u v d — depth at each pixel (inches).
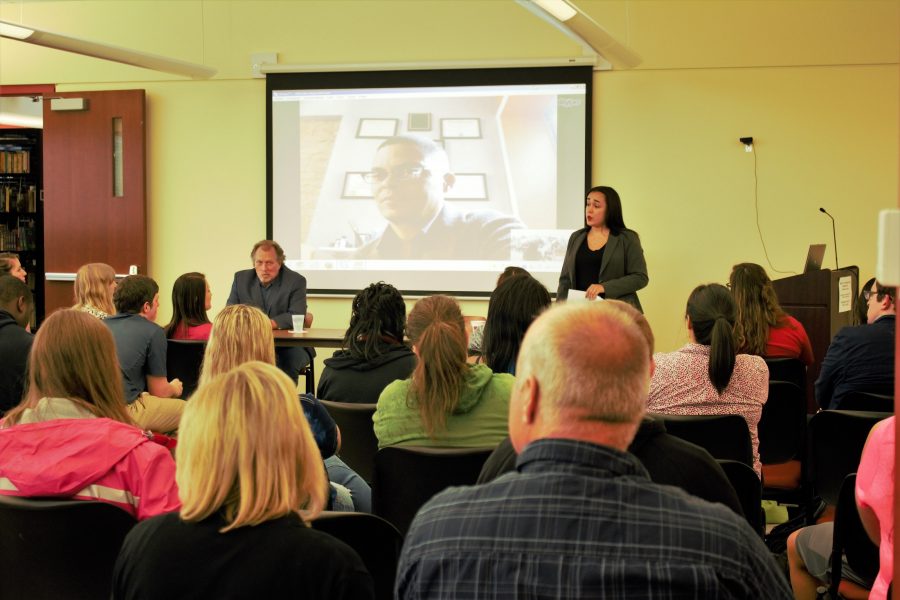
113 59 225.8
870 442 74.6
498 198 262.4
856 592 87.7
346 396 126.5
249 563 49.6
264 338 97.0
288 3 268.2
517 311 106.7
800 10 248.2
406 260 267.7
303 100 269.0
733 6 250.5
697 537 40.0
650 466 70.1
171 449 122.3
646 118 255.4
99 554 74.9
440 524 42.8
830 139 249.1
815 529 98.7
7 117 321.7
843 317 196.5
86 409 83.7
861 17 246.1
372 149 267.1
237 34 271.0
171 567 50.1
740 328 149.2
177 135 276.8
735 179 253.3
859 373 133.0
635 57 225.3
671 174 255.3
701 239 255.1
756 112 251.6
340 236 270.1
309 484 53.6
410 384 96.9
